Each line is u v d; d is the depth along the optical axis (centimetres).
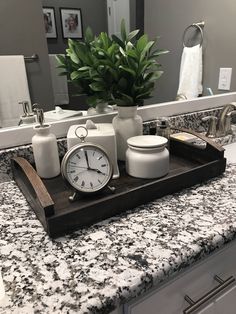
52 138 78
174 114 122
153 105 116
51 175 80
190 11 126
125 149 89
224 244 58
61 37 95
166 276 50
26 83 91
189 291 58
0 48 86
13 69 89
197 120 128
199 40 132
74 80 91
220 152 84
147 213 67
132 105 86
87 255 53
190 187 80
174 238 57
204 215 65
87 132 75
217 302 64
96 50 83
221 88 143
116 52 83
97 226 63
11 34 87
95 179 67
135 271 48
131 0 111
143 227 61
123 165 87
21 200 76
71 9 96
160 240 56
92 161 67
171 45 125
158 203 72
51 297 44
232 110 129
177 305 57
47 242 58
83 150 67
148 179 75
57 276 48
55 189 73
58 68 93
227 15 132
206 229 59
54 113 96
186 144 94
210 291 62
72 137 74
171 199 74
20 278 48
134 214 67
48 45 93
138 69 81
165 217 65
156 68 92
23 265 51
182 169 82
